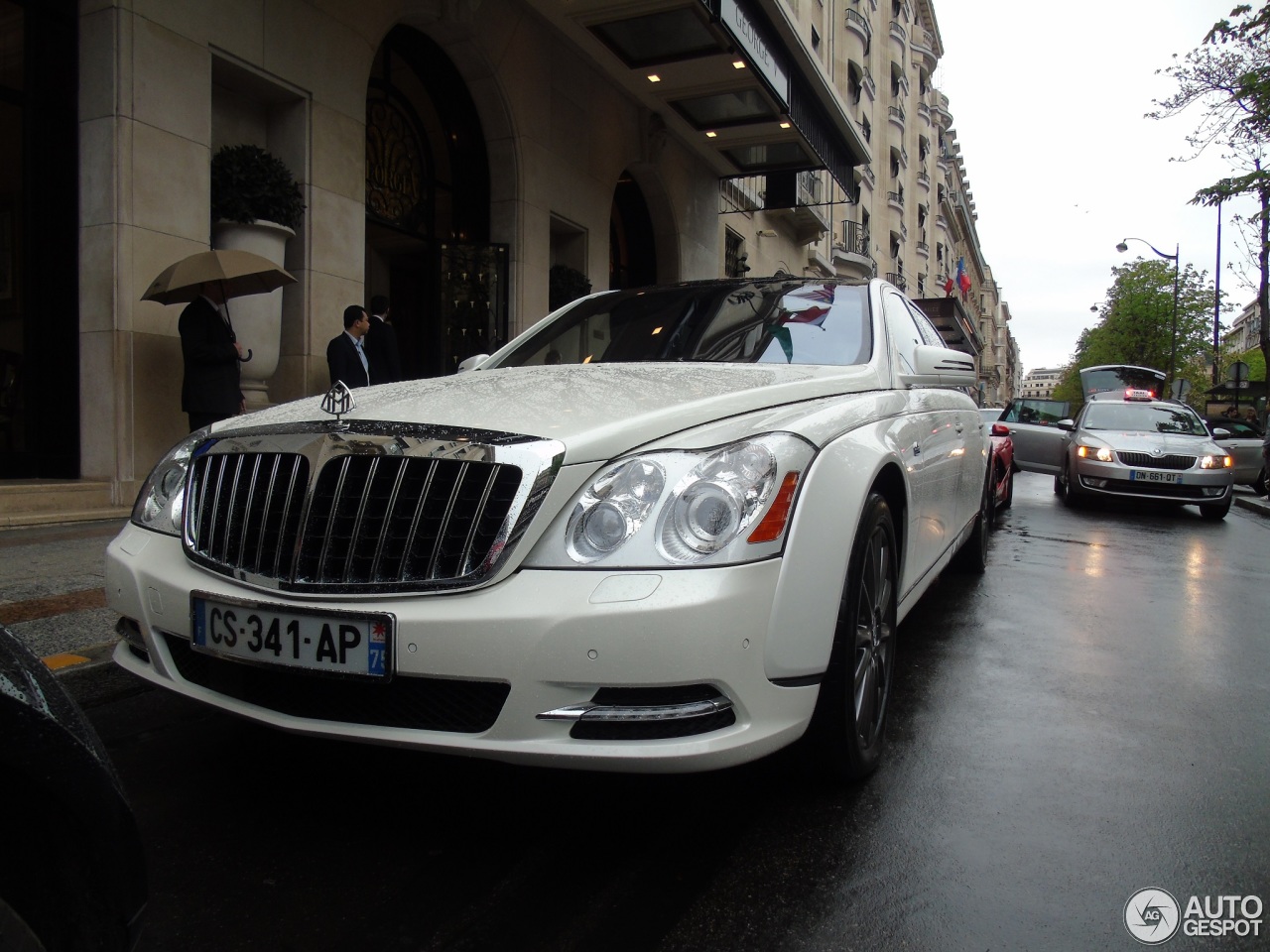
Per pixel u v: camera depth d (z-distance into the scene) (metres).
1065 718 3.29
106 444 6.59
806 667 2.13
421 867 2.13
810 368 3.07
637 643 1.88
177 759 2.73
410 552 2.03
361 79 8.72
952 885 2.09
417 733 2.00
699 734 1.97
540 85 11.53
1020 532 8.94
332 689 2.11
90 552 5.18
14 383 6.74
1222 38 13.14
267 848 2.21
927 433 3.57
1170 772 2.80
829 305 3.63
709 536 1.99
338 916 1.92
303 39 8.01
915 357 3.51
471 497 2.04
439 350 10.83
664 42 11.09
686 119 13.88
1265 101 12.94
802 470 2.19
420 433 2.10
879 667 2.77
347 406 2.38
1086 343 56.78
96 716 3.04
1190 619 5.03
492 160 11.25
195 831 2.29
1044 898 2.04
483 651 1.92
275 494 2.20
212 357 6.22
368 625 1.99
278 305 7.39
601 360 3.50
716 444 2.12
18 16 6.52
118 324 6.51
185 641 2.35
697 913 1.95
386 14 9.02
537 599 1.93
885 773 2.73
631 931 1.88
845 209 30.88
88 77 6.58
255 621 2.13
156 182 6.71
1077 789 2.65
